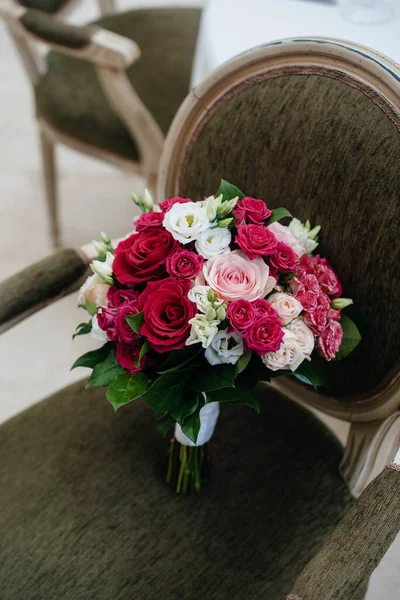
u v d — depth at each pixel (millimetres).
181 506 778
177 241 613
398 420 834
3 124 2238
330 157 697
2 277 1686
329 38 709
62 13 1470
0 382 1469
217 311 573
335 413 817
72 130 1403
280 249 631
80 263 854
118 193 1957
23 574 718
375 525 570
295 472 814
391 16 1053
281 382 894
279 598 698
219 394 627
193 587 704
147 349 594
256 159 765
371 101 668
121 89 1204
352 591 533
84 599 696
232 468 818
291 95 727
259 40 1021
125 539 745
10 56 2607
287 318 605
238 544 741
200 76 1073
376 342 712
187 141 841
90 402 892
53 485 797
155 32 1558
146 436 853
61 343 1553
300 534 751
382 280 681
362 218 681
